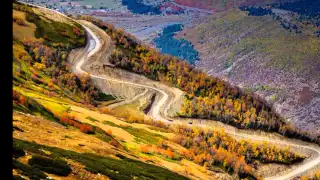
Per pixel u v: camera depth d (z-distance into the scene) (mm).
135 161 120375
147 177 101000
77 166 79125
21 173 60594
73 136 112688
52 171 69750
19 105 118188
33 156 71312
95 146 110938
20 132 91312
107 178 80562
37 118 115750
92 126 149375
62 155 82625
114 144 140000
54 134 103625
